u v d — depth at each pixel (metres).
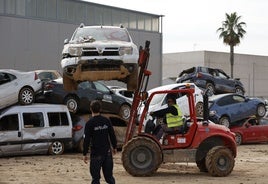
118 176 14.16
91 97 21.38
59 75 23.86
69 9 43.66
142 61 14.62
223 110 24.84
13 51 39.22
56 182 13.02
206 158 14.30
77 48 15.50
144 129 14.57
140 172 13.97
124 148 14.05
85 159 10.25
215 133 14.60
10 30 39.09
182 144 14.42
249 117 25.72
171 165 16.86
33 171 15.18
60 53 42.56
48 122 19.89
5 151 18.88
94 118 10.15
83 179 13.55
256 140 25.48
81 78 15.59
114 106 22.16
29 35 40.31
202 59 70.56
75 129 20.83
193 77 28.92
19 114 19.27
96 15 46.12
